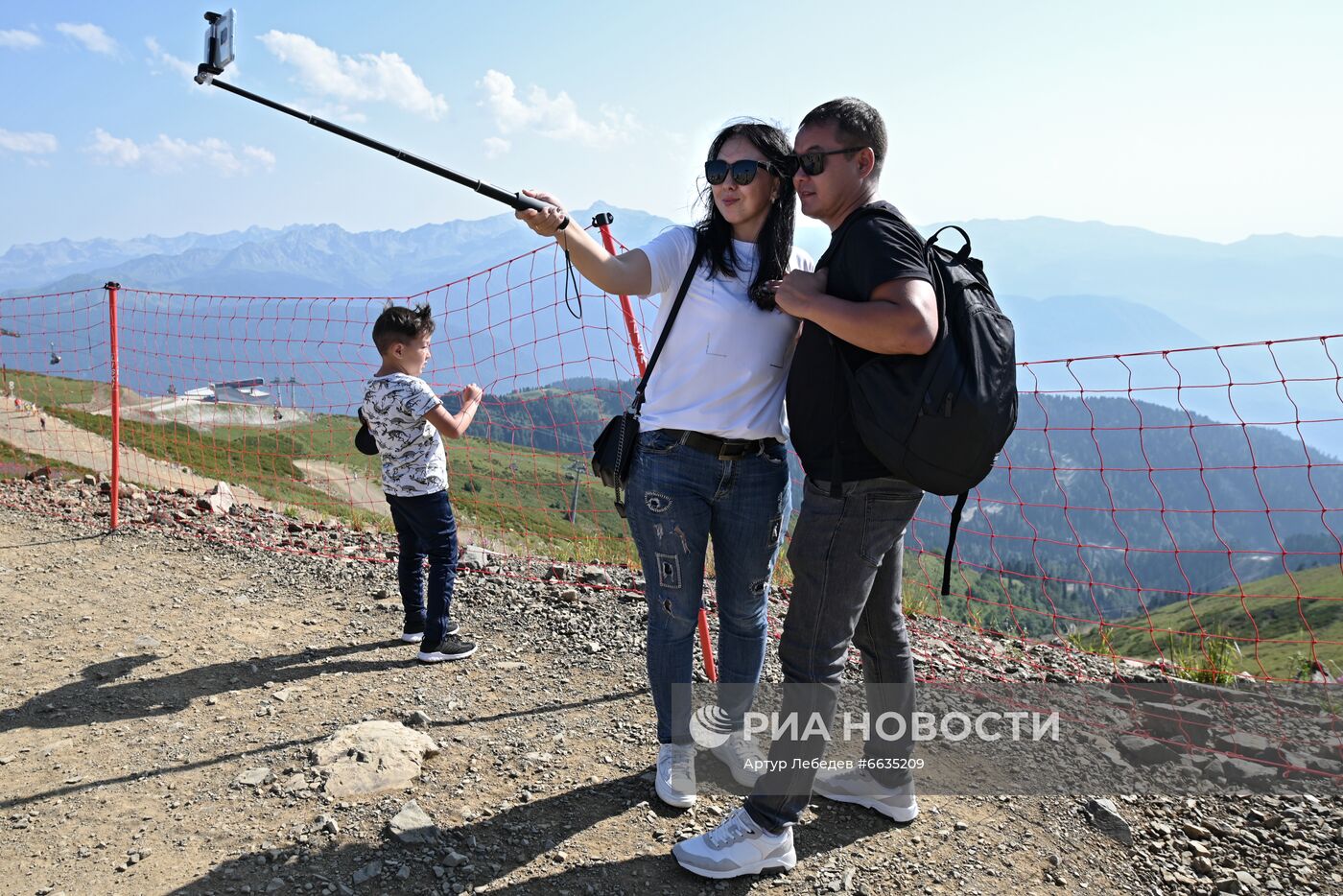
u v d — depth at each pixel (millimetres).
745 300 2758
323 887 2578
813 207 2576
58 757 3416
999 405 2291
